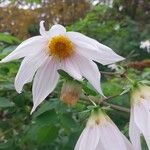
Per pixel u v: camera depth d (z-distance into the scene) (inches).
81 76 7.2
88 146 6.7
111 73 8.0
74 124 8.0
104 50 7.0
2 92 8.6
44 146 8.5
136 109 6.8
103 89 9.1
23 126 8.9
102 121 6.8
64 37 7.4
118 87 9.1
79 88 7.2
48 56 7.4
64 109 8.0
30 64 7.3
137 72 12.7
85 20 15.8
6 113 9.1
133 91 7.0
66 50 7.4
